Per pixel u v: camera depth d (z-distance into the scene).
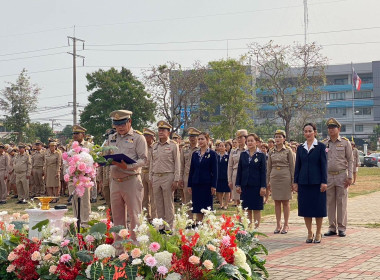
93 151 6.85
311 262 8.11
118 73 53.06
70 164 6.47
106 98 51.44
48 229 6.08
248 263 6.29
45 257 5.59
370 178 31.97
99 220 6.44
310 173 10.09
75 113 51.00
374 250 9.15
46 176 20.30
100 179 14.02
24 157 20.77
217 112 62.22
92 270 5.20
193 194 11.00
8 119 52.81
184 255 5.26
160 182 11.35
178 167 11.35
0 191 21.02
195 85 49.72
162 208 11.50
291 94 50.22
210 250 5.44
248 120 51.53
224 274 5.26
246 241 6.50
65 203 19.45
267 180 11.67
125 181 7.87
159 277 5.14
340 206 10.98
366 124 122.44
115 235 6.07
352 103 119.69
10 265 5.71
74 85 51.19
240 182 11.30
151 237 5.62
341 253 8.87
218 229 5.98
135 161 7.64
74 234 6.34
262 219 14.07
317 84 50.31
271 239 10.53
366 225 12.63
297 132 63.97
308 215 10.05
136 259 5.07
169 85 49.47
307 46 49.09
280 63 49.41
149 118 51.75
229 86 49.25
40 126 81.00
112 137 8.27
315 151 10.14
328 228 11.67
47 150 20.45
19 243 6.09
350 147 11.04
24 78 53.28
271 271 7.45
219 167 16.52
